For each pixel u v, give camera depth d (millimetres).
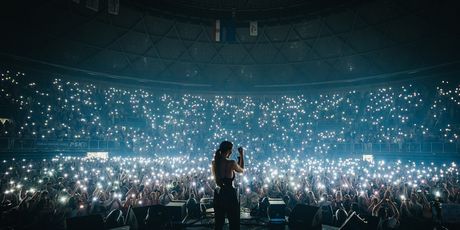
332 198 11766
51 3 23953
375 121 30266
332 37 30078
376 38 28344
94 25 27359
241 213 10281
